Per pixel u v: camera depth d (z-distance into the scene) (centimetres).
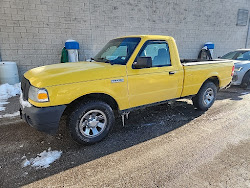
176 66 376
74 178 231
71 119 285
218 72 457
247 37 1300
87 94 298
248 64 672
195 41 1123
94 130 313
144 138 332
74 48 777
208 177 231
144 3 926
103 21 864
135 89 328
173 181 224
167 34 1029
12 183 223
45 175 237
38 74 288
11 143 315
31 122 271
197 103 450
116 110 347
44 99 258
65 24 799
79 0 797
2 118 421
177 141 320
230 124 387
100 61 371
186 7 1038
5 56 737
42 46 784
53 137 337
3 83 698
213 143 312
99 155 281
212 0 1098
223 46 1233
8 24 715
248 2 1222
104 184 221
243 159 267
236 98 575
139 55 329
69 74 275
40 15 751
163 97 375
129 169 248
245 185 218
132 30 935
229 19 1191
